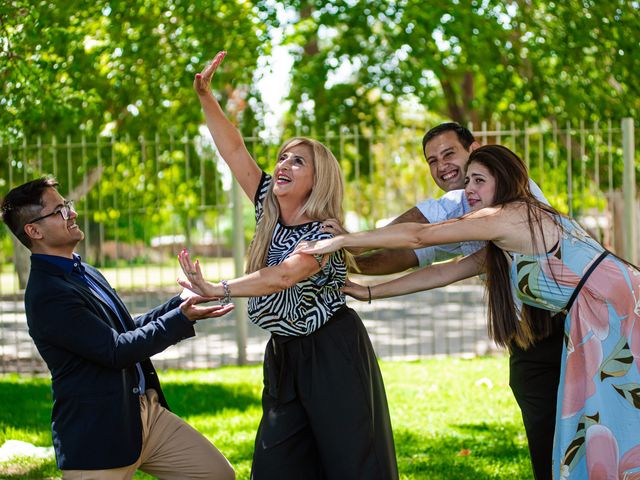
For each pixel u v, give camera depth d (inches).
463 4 454.9
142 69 430.3
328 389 127.3
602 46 427.5
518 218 125.2
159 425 132.0
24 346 410.3
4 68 231.5
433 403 251.4
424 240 124.4
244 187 147.5
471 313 525.3
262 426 131.7
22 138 325.4
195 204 534.9
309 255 123.0
